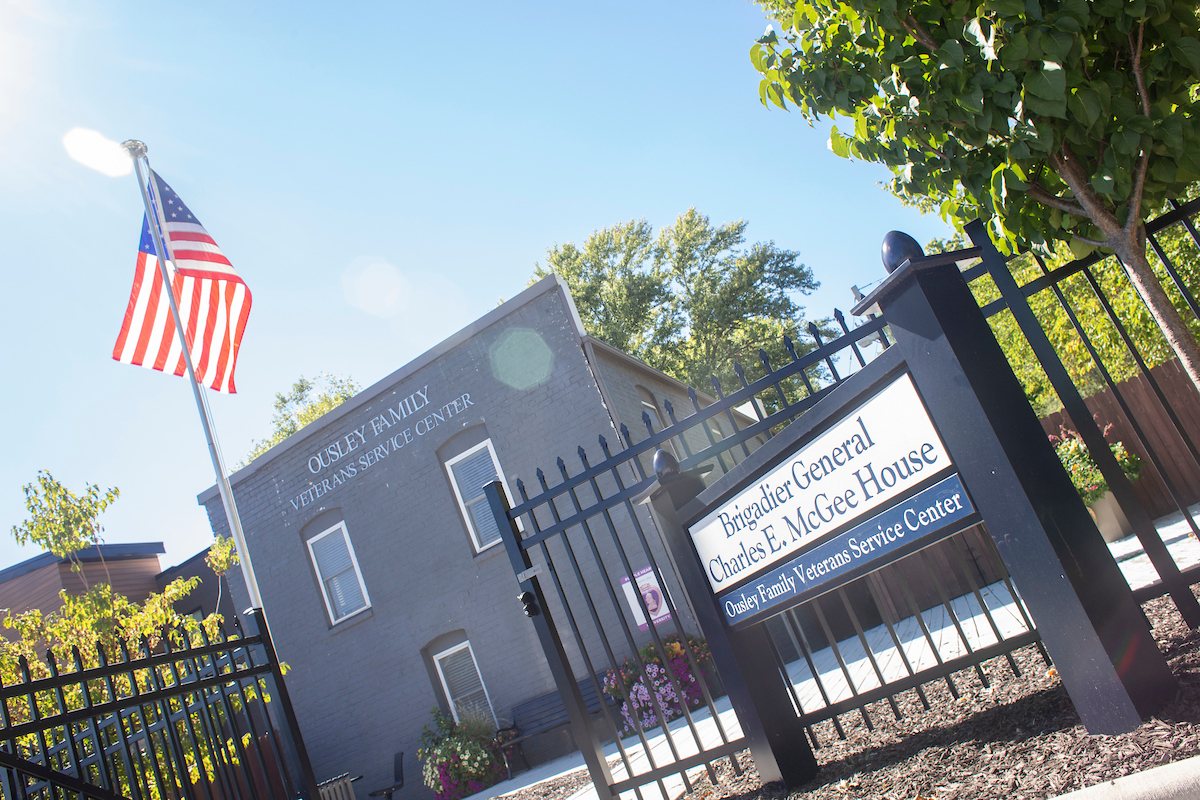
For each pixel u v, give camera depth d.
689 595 3.46
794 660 10.27
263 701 4.03
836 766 3.09
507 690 11.89
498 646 12.07
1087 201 2.77
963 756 2.54
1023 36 2.41
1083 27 2.45
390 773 12.62
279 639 13.86
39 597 17.78
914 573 9.98
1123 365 10.04
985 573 9.59
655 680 9.77
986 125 2.64
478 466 12.59
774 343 34.06
